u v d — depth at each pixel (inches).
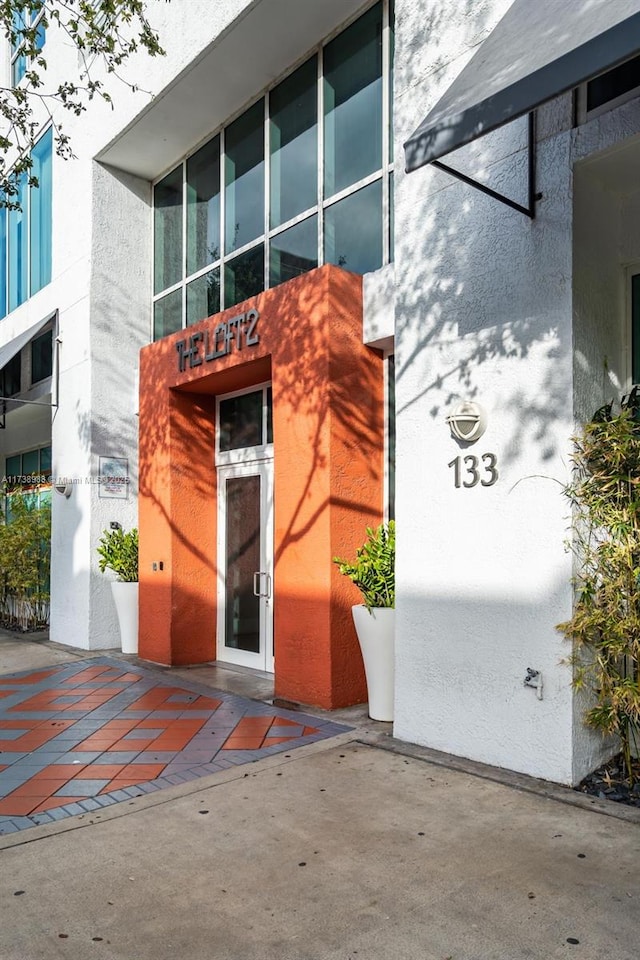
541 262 190.7
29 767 207.0
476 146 207.6
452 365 211.0
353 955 115.3
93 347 399.5
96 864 148.2
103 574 399.5
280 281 319.6
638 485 173.2
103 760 211.6
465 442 205.6
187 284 386.0
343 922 124.3
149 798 182.7
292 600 267.7
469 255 208.7
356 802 174.9
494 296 201.5
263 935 121.4
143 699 281.9
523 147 195.8
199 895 134.8
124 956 117.1
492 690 196.2
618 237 201.0
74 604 408.8
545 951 114.8
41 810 177.0
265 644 326.3
